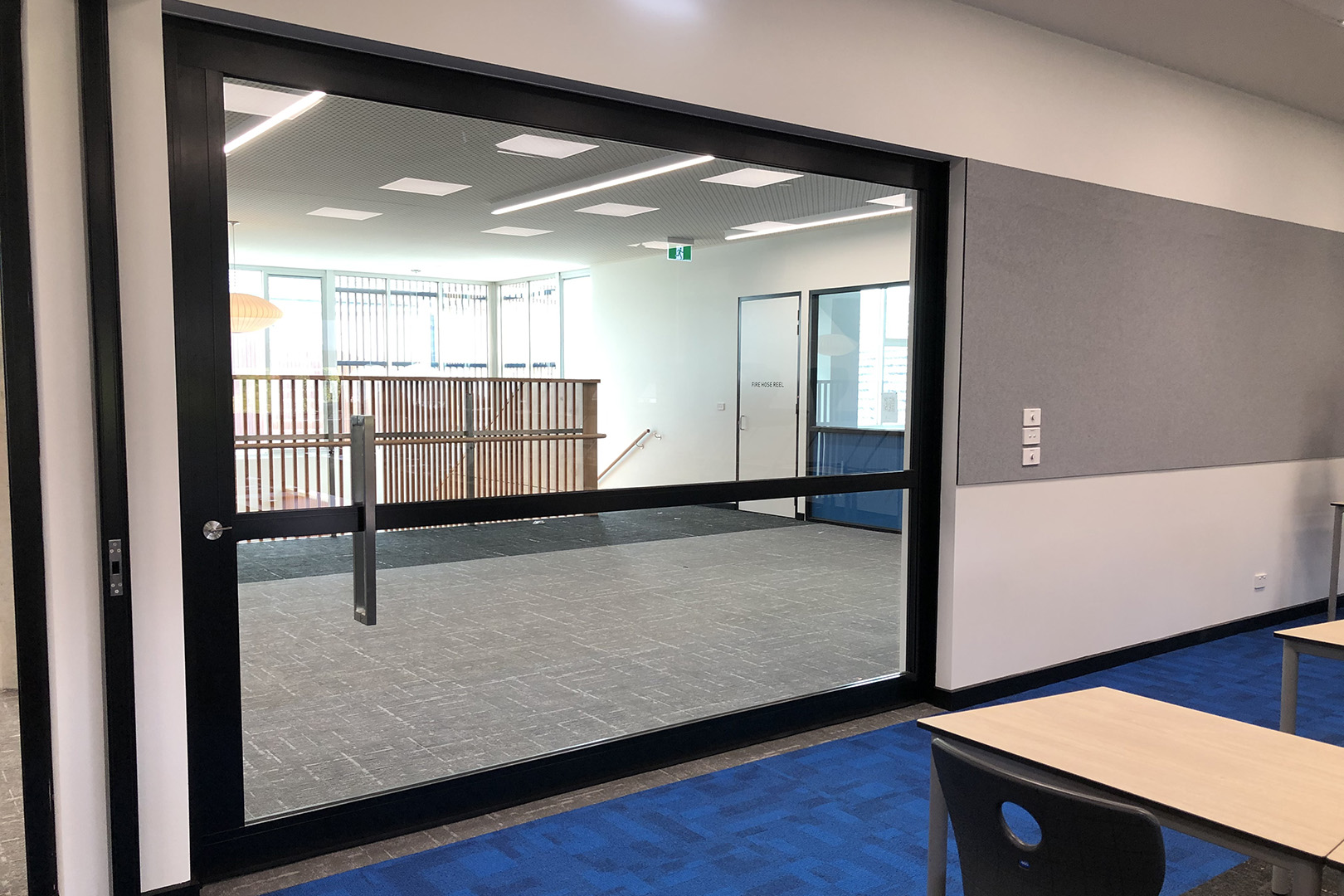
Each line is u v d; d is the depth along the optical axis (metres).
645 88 3.38
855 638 4.76
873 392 4.40
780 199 4.05
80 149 2.43
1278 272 6.08
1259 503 6.13
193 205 2.77
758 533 4.21
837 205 4.22
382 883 2.91
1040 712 2.36
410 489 3.30
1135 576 5.39
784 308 4.11
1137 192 5.17
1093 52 4.89
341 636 3.71
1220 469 5.85
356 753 3.57
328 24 2.77
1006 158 4.54
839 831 3.29
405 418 3.27
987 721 2.29
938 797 2.15
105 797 2.56
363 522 3.19
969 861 1.86
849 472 4.39
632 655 4.73
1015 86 4.55
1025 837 3.37
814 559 4.45
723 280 3.98
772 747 4.11
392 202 3.15
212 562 2.88
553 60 3.17
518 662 4.46
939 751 1.85
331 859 3.08
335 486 3.13
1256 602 6.20
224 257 2.84
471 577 4.15
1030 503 4.83
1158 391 5.40
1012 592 4.79
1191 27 4.61
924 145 4.22
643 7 3.37
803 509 4.31
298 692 3.36
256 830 2.99
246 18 2.69
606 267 3.65
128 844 2.56
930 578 4.62
